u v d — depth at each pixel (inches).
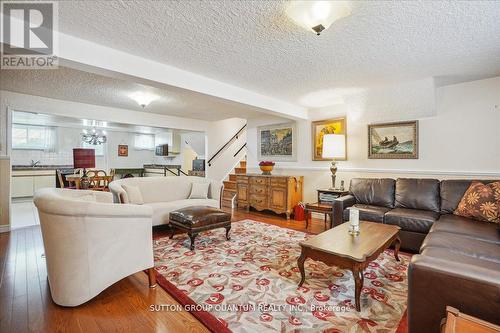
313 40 85.6
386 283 87.9
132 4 65.2
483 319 41.9
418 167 148.1
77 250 71.7
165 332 63.2
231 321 67.1
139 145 360.8
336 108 182.2
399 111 149.3
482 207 103.7
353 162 173.9
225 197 254.8
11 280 90.7
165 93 150.2
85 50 85.1
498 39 85.3
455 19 72.6
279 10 68.1
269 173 213.8
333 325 65.4
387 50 93.8
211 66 108.7
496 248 74.9
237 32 80.0
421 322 47.5
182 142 322.7
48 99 163.8
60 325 65.4
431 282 46.4
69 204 70.1
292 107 179.9
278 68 111.6
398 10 68.2
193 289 83.7
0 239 136.5
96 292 75.0
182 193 178.4
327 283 88.1
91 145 318.3
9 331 62.9
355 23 74.9
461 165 134.7
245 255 114.0
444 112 139.0
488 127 127.3
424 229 112.0
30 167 256.8
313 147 194.2
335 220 140.7
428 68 112.9
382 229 101.8
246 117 240.4
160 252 118.0
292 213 193.0
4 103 149.3
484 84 128.0
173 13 69.4
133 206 82.4
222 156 279.3
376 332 62.6
